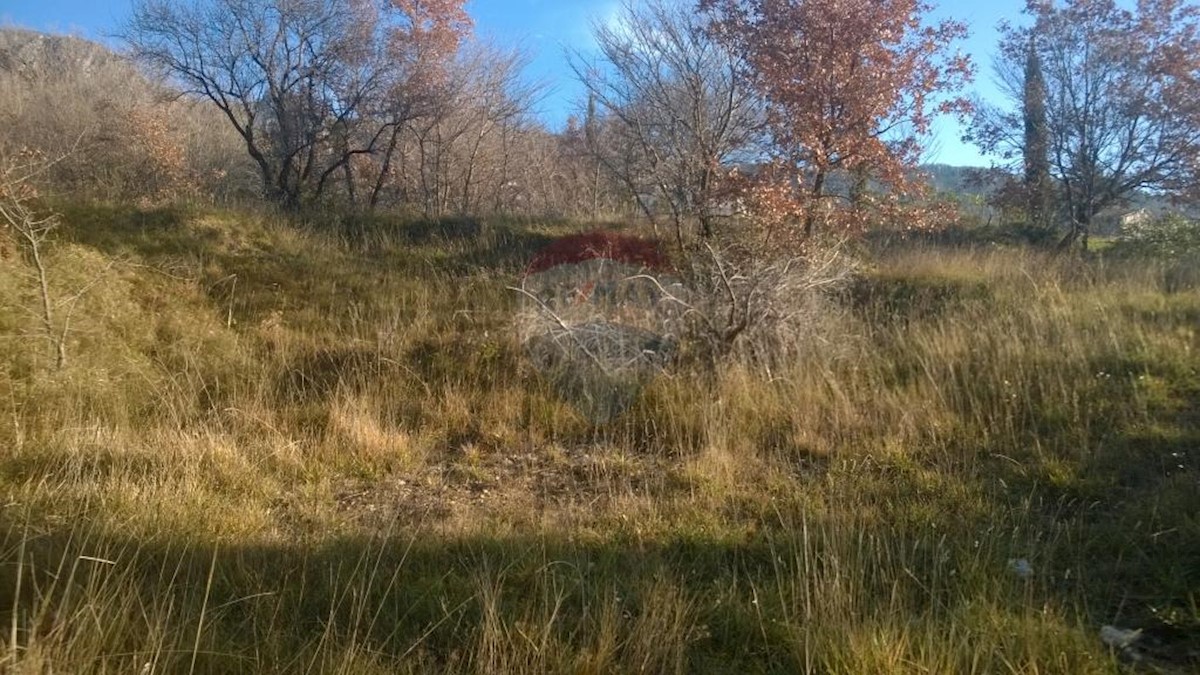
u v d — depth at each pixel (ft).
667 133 37.14
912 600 11.83
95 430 19.52
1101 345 24.03
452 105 53.42
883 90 33.58
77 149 50.93
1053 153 48.11
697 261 28.50
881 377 23.45
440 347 27.68
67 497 15.66
